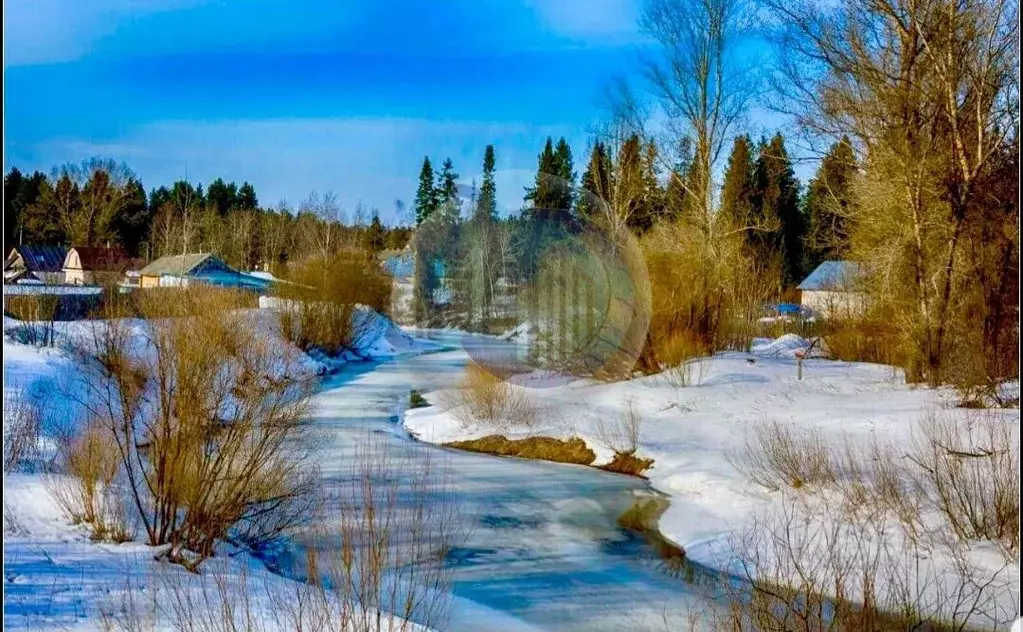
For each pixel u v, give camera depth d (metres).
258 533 6.32
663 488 8.94
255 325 8.63
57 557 5.27
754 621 4.78
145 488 6.75
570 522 7.74
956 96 12.84
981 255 12.59
